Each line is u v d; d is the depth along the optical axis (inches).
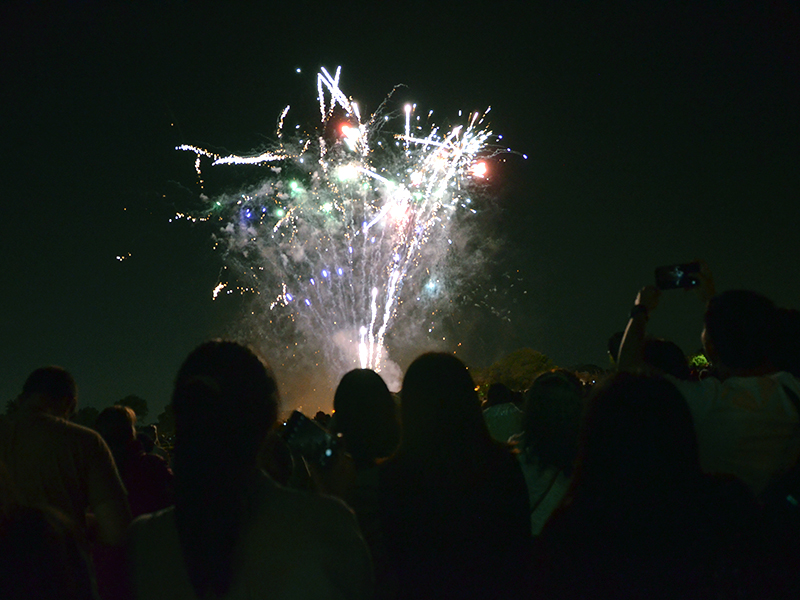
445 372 122.4
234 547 81.4
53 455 165.9
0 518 88.7
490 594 110.2
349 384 148.8
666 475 93.5
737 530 93.5
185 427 86.0
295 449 136.4
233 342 95.7
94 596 92.1
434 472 116.6
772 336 132.8
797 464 119.7
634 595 89.5
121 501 169.0
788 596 90.4
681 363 162.1
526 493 120.7
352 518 88.7
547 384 159.0
